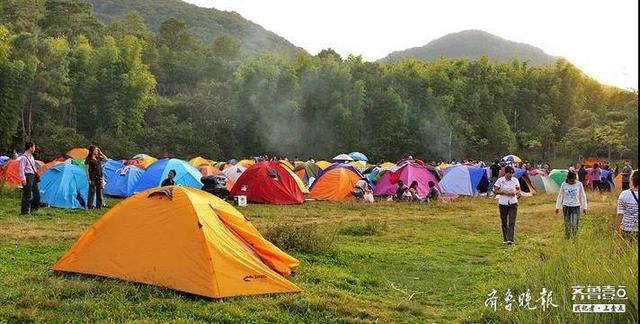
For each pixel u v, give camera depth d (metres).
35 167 15.84
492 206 22.02
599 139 57.84
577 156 60.12
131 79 49.56
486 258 11.40
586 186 29.31
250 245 8.54
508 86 64.19
